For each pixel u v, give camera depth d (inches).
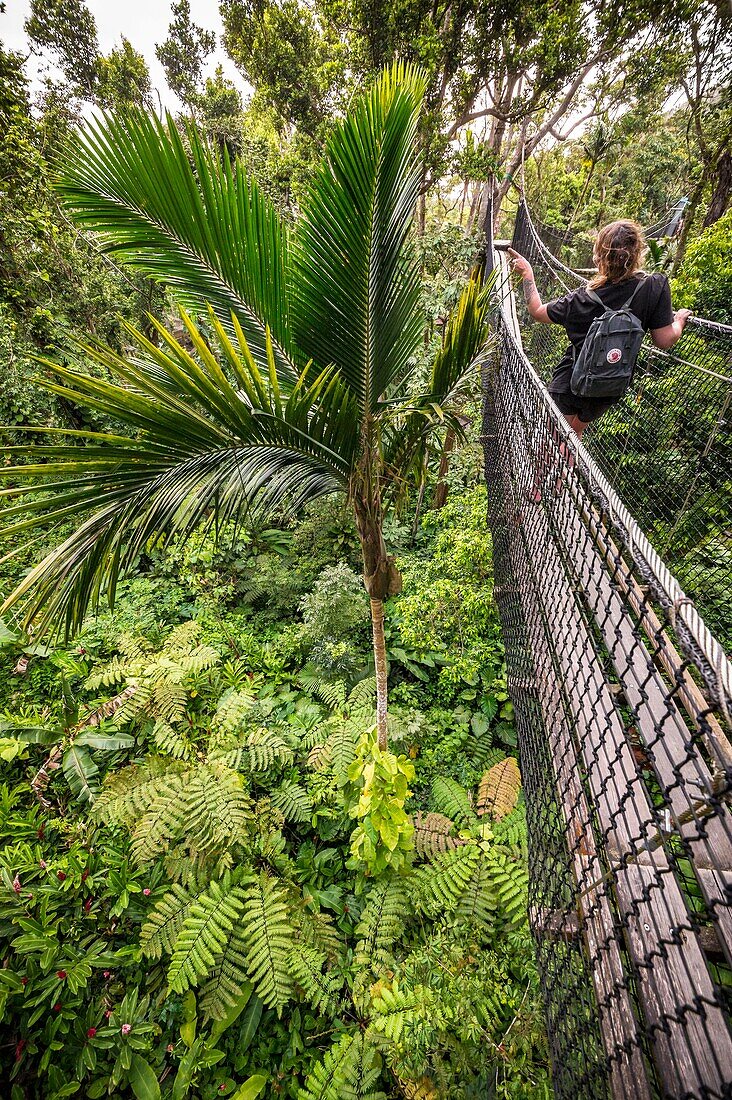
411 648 222.5
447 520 246.7
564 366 111.3
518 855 126.3
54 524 68.7
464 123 380.5
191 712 197.0
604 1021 47.1
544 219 549.6
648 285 91.4
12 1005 114.5
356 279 80.4
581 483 61.3
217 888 131.3
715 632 112.3
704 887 45.1
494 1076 83.7
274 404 73.6
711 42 340.2
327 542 294.0
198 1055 113.5
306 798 162.6
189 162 66.0
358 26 335.6
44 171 308.3
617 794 55.7
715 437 132.3
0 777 170.1
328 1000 118.5
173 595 266.4
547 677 81.4
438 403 105.5
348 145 66.5
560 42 308.2
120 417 64.0
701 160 355.3
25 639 206.7
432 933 126.1
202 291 80.5
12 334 313.1
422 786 171.3
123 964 123.9
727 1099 31.1
